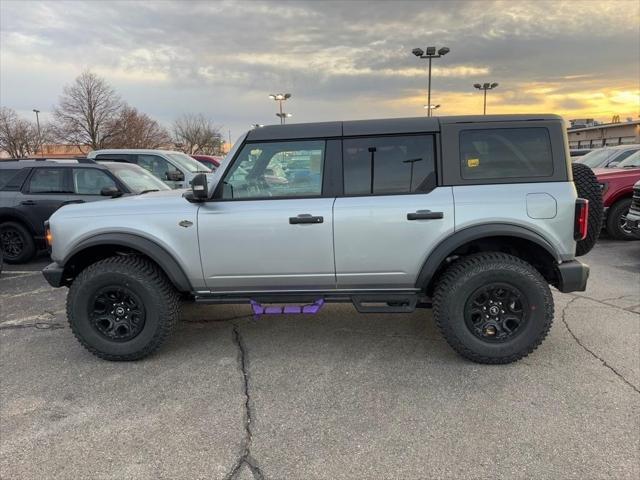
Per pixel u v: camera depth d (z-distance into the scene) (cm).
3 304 547
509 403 307
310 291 375
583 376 339
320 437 277
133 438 280
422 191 353
